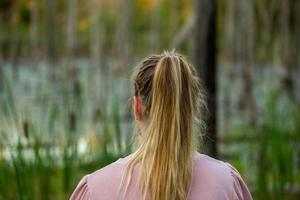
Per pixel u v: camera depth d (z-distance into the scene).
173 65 2.42
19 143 5.09
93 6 11.35
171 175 2.35
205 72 5.79
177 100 2.39
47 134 6.22
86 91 9.37
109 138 5.38
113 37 14.70
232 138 7.98
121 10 10.81
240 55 9.55
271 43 9.65
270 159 5.93
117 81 10.05
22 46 16.62
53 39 10.51
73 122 5.78
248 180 6.37
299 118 6.43
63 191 5.50
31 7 17.67
